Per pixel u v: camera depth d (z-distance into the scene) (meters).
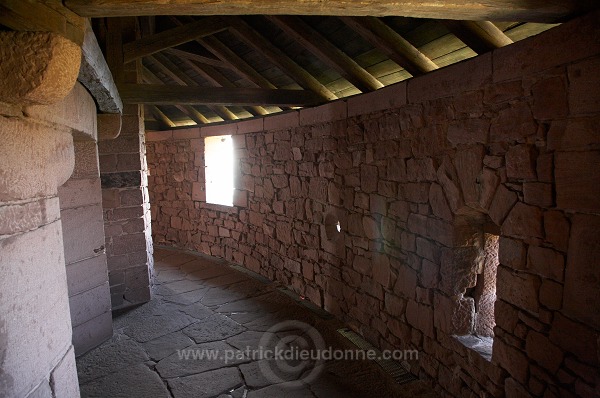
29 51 1.11
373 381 2.84
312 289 4.39
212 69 4.79
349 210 3.63
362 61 3.21
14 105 1.19
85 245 3.29
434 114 2.51
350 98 3.42
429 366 2.73
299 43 3.44
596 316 1.56
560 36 1.63
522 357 1.96
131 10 1.33
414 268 2.83
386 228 3.13
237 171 5.80
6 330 1.10
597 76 1.50
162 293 4.76
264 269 5.41
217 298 4.58
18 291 1.17
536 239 1.85
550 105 1.72
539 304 1.85
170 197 7.32
